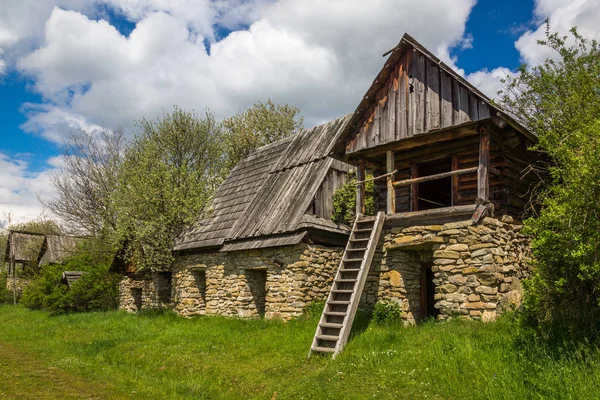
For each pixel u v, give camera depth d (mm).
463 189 11266
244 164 21141
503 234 10055
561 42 12430
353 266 11242
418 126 11055
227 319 14906
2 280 37125
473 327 8938
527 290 7539
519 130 10180
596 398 5625
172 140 24984
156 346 12164
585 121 9133
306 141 17766
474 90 10055
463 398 6355
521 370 6719
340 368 8156
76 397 7863
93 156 27938
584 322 7312
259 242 14398
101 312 22078
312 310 12688
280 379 8422
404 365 7773
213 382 8953
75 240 34906
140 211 20109
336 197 14539
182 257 18953
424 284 11828
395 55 11625
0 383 8703
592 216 6707
